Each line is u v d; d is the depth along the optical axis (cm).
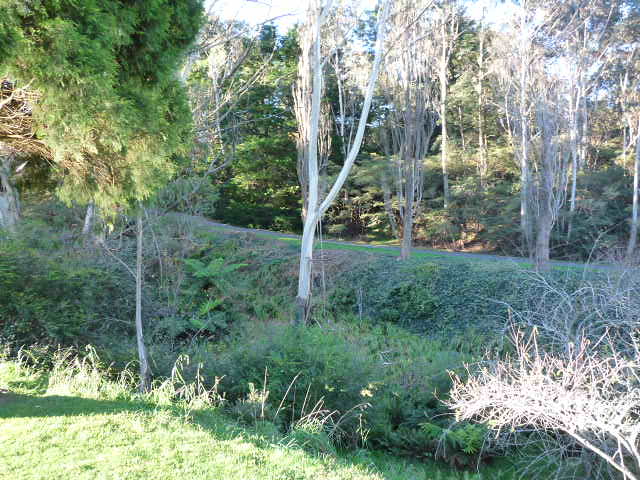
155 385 771
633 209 2639
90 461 420
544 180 1619
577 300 919
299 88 1884
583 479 627
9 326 827
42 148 696
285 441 573
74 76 504
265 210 3491
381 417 758
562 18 3067
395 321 1634
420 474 643
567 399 516
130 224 1288
